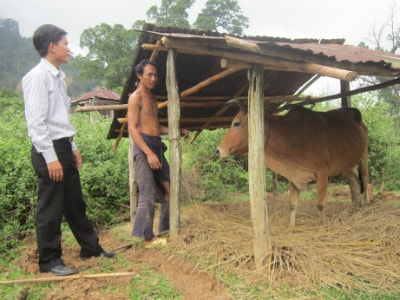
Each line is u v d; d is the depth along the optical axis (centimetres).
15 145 635
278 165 484
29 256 409
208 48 367
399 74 355
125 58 2808
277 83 628
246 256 373
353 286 325
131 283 342
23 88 343
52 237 362
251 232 434
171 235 428
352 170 586
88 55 3153
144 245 442
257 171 348
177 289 331
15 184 533
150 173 425
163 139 1093
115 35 2972
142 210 423
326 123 505
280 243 386
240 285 329
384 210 527
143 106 428
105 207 628
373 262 361
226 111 641
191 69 499
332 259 366
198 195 769
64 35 354
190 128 679
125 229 536
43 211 357
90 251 404
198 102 569
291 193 499
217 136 904
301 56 316
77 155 400
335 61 329
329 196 772
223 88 568
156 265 381
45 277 352
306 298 308
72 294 317
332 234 426
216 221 489
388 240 404
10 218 509
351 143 526
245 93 619
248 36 450
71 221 396
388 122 959
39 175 353
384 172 895
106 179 640
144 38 412
